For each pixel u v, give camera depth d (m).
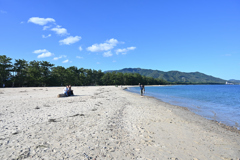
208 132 7.77
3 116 8.59
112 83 140.25
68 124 7.45
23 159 4.05
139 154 4.83
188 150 5.41
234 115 12.87
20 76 72.81
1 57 68.19
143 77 183.62
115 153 4.76
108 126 7.46
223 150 5.62
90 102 15.71
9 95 22.33
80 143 5.30
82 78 112.19
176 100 24.16
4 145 4.85
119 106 14.26
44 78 81.06
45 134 5.98
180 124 8.95
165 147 5.52
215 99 26.33
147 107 14.91
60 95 20.31
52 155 4.35
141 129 7.43
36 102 14.70
